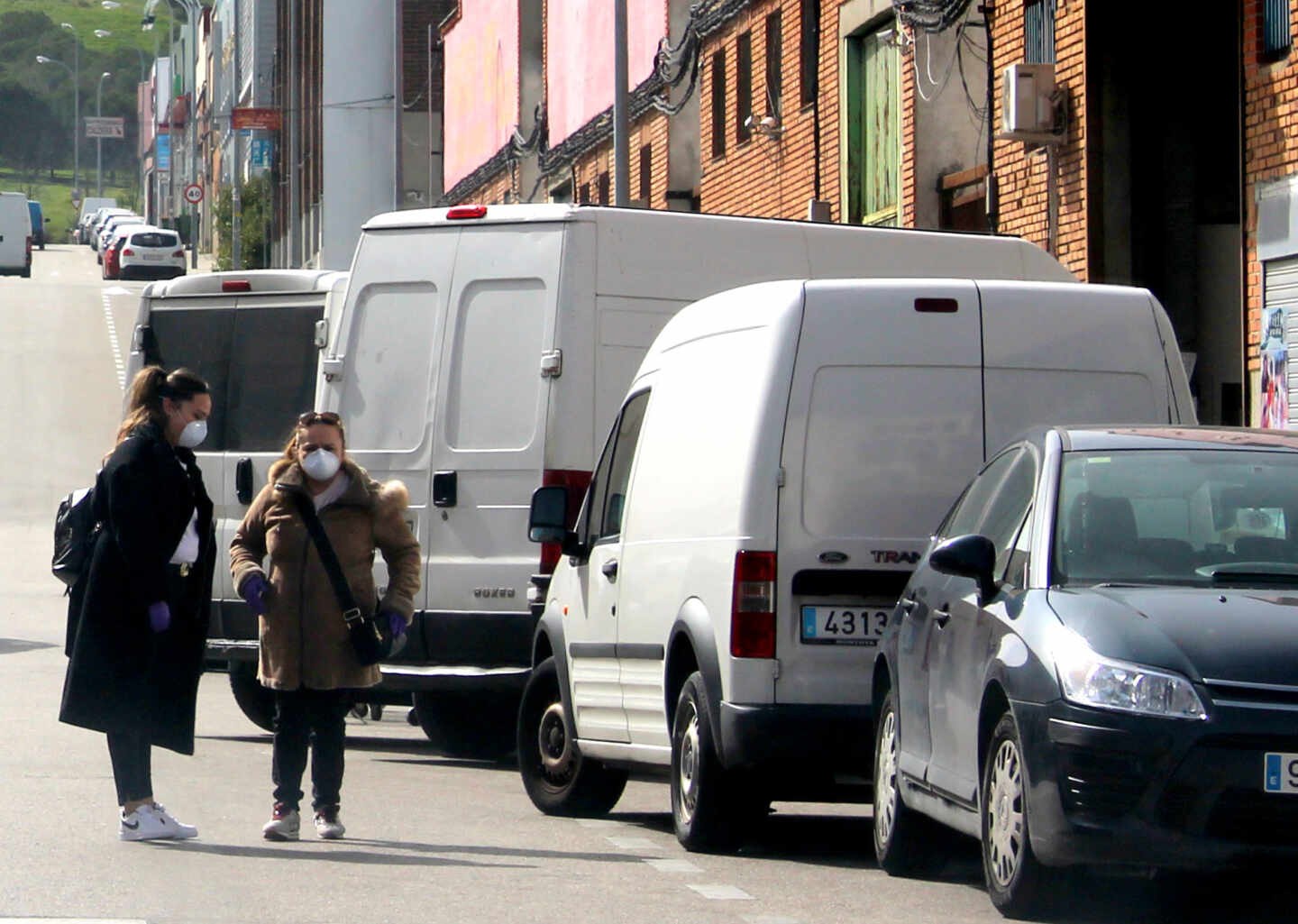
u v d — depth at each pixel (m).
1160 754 26.48
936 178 86.31
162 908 29.33
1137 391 35.94
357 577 36.69
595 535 42.72
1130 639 27.31
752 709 34.59
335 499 36.78
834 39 97.00
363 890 31.44
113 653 35.47
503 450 48.91
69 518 37.88
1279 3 60.12
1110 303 36.19
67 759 47.19
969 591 31.19
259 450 58.88
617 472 42.12
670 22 126.12
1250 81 61.28
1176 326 70.00
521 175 174.50
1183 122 70.00
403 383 50.72
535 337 48.72
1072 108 70.50
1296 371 58.88
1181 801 26.53
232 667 57.03
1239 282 65.50
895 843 33.69
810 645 34.75
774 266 49.19
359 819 40.44
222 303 60.41
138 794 35.78
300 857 34.62
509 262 49.22
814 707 34.69
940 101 86.06
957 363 35.41
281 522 36.44
